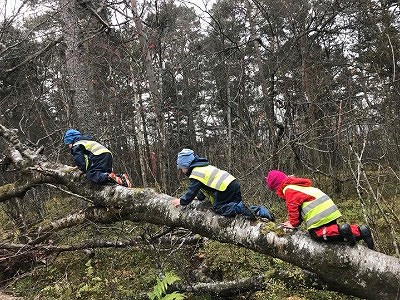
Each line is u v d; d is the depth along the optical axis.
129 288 5.77
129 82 10.73
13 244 6.31
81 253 7.18
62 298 5.98
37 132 11.27
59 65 9.83
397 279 3.54
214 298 5.16
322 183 8.99
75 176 5.77
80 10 8.82
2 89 10.25
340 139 7.68
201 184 4.38
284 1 10.63
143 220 5.21
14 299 6.20
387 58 10.32
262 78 10.17
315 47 12.83
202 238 6.51
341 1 10.99
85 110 8.35
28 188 6.39
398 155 7.07
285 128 8.29
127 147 10.85
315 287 4.49
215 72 14.10
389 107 7.31
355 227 3.88
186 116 14.73
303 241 3.98
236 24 13.95
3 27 7.69
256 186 8.01
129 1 9.84
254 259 5.79
